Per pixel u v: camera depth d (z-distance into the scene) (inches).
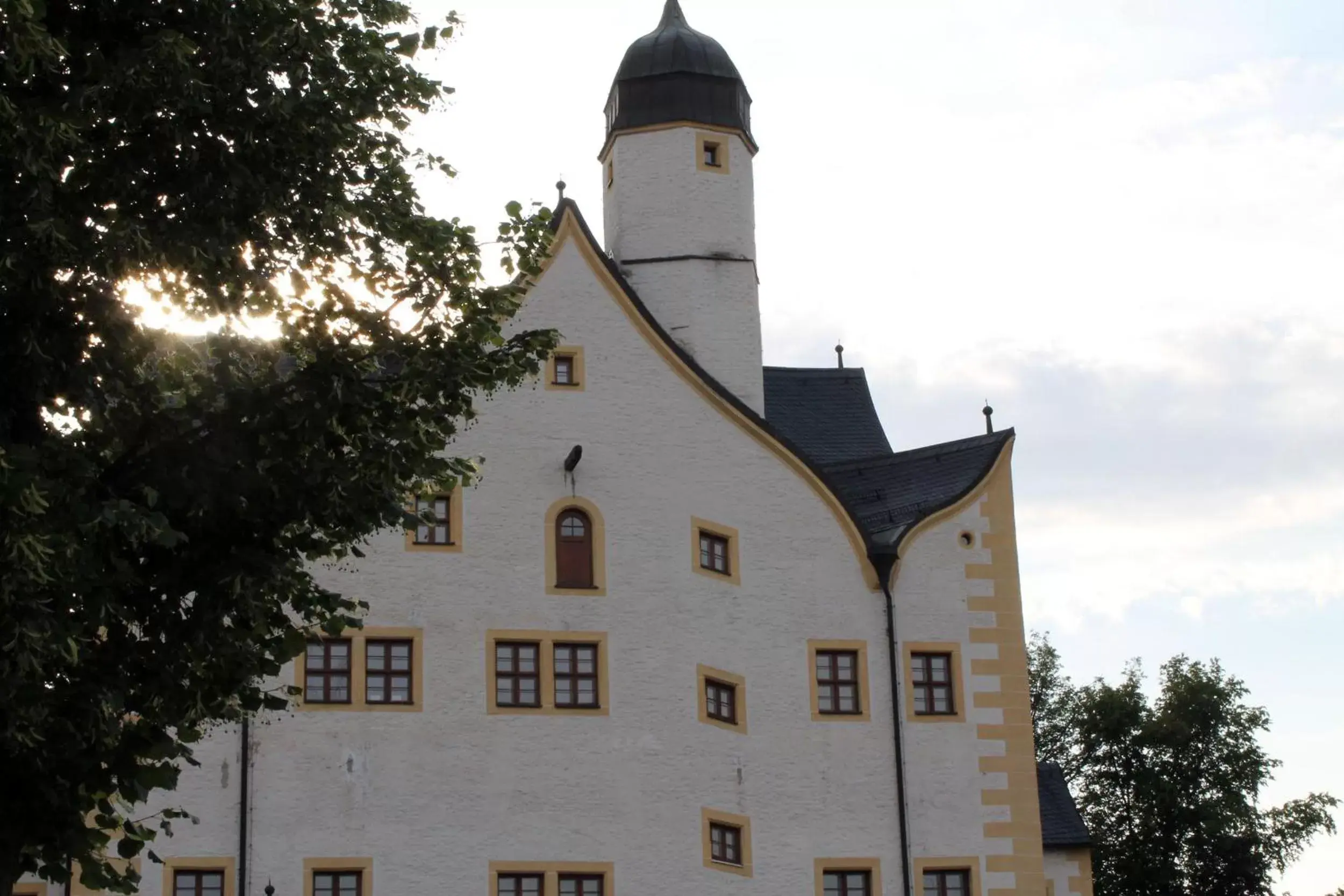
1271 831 2354.8
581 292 1600.6
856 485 1766.7
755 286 1781.5
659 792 1513.3
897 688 1600.6
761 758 1560.0
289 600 865.5
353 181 896.9
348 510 853.2
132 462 843.4
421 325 914.7
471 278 920.9
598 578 1546.5
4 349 809.5
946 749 1600.6
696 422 1603.1
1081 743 2440.9
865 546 1624.0
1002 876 1579.7
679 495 1582.2
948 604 1635.1
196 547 846.5
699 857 1510.8
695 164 1785.2
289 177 868.0
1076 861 1763.0
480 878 1465.3
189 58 821.9
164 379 890.7
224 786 1440.7
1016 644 1635.1
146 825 1421.0
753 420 1612.9
